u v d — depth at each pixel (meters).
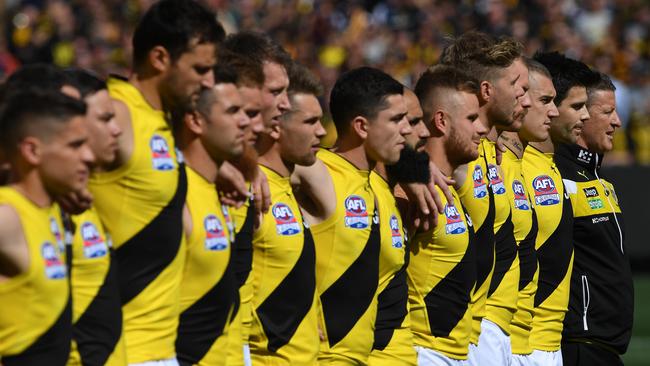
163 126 16.77
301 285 19.17
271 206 19.00
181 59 16.48
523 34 63.41
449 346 21.89
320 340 19.80
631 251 51.69
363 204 19.98
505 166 24.11
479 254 22.73
